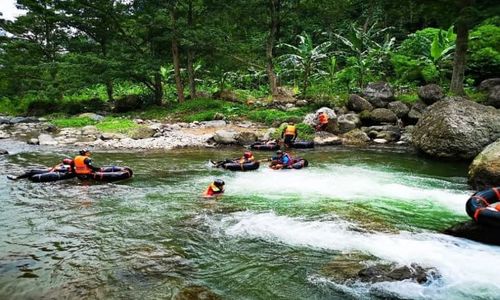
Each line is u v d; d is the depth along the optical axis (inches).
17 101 1284.4
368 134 748.0
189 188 415.5
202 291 208.2
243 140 693.3
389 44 1063.6
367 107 810.8
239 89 1331.2
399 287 211.2
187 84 1280.8
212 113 904.3
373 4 1353.3
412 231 295.7
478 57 909.8
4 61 1128.2
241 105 1008.2
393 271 222.1
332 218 321.4
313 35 1443.2
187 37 968.3
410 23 1450.5
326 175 477.7
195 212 337.1
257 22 1085.1
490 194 294.7
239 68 1147.9
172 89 1290.6
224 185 422.3
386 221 318.0
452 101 604.1
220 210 342.6
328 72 1123.9
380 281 215.5
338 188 419.2
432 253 255.6
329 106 874.1
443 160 567.2
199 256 251.8
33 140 687.7
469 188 420.5
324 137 717.3
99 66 987.3
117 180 442.6
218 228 299.7
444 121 566.9
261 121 877.8
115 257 249.3
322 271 230.7
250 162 506.6
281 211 340.5
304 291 209.8
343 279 219.6
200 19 1054.4
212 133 767.7
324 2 1091.3
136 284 215.6
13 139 727.7
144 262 242.4
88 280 219.6
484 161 408.5
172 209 345.4
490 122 560.4
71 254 253.3
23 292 206.5
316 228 299.3
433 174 485.1
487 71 936.3
